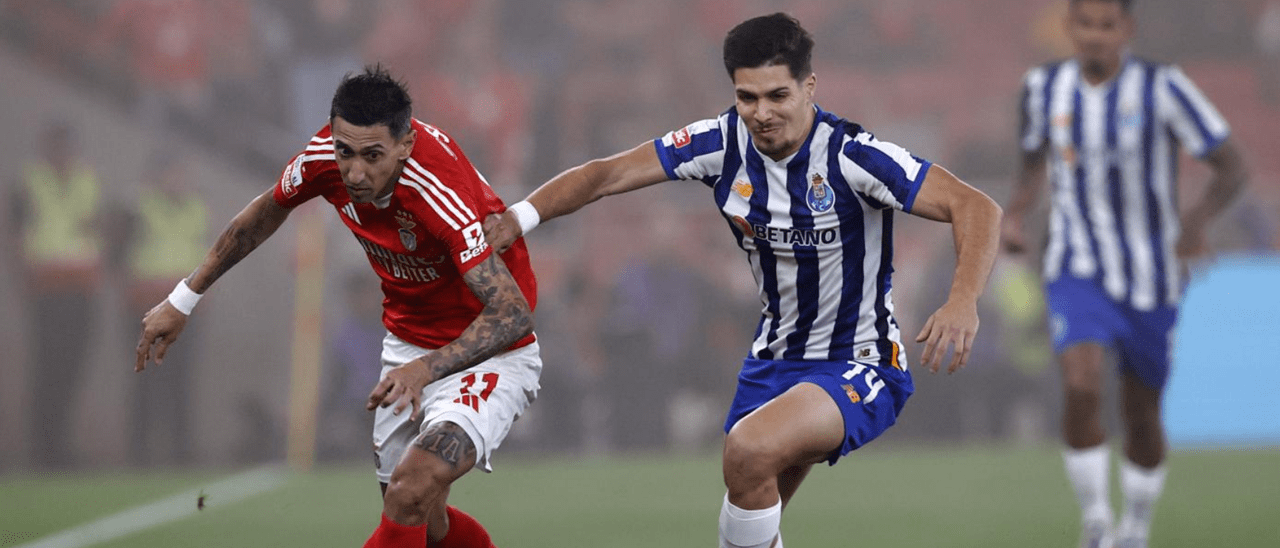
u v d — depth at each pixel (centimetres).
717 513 2812
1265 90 5616
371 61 5284
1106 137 2352
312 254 4441
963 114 5591
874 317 1555
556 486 3366
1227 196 2388
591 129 5231
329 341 4450
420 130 1444
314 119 5222
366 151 1351
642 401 4394
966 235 1428
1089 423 2220
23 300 4122
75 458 4138
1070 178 2377
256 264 4434
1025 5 5684
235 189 4644
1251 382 4319
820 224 1504
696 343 4438
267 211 1550
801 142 1486
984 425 4406
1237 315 4338
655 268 4481
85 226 4159
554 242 4653
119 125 4400
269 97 5144
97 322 4188
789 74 1423
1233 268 4356
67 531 2636
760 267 1566
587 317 4462
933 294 4409
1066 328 2283
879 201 1485
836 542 2383
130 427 4197
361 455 4272
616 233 4616
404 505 1422
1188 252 2383
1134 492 2323
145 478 3775
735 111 1539
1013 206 2462
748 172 1520
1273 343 4334
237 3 5128
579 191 1553
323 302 4459
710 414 4428
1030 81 2430
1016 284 4388
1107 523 2216
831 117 1497
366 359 4256
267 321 4425
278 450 4378
